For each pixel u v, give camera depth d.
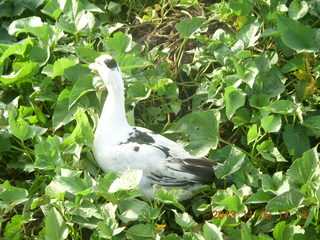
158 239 7.92
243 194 8.45
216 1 11.68
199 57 10.38
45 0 11.95
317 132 9.34
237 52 10.13
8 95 10.44
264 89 9.90
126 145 8.81
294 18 10.37
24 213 8.59
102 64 9.08
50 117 10.38
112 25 11.91
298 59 10.08
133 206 8.07
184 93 10.65
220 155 9.25
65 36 10.95
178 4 11.33
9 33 10.89
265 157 9.02
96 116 9.56
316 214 8.02
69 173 8.27
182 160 8.72
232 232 8.20
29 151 9.59
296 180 8.38
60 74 10.14
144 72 10.39
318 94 9.82
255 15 11.27
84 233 8.78
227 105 9.37
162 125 10.26
